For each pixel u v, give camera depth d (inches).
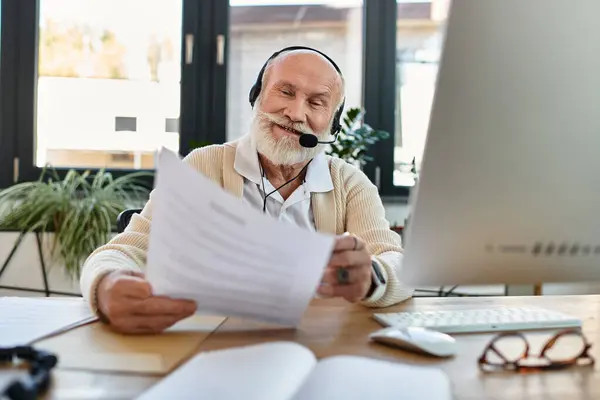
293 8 93.9
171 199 21.1
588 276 20.0
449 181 18.5
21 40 88.0
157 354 20.3
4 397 14.5
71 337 22.9
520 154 18.4
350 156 80.9
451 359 20.6
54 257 76.0
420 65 93.9
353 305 31.6
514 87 17.8
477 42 17.3
